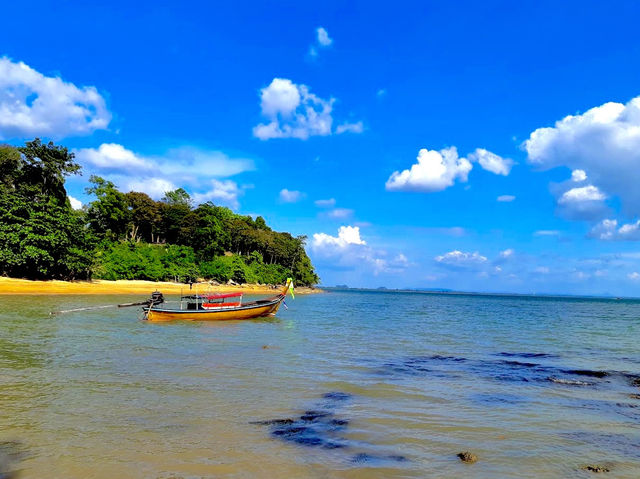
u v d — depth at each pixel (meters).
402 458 6.97
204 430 7.98
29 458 6.57
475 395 11.30
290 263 149.12
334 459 6.84
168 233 114.81
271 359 15.45
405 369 14.52
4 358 13.89
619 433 8.49
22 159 61.09
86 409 9.00
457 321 38.19
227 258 112.31
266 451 7.08
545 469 6.70
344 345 19.73
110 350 16.28
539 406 10.38
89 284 61.88
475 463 6.86
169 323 27.50
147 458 6.66
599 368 15.77
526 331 29.81
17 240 50.38
